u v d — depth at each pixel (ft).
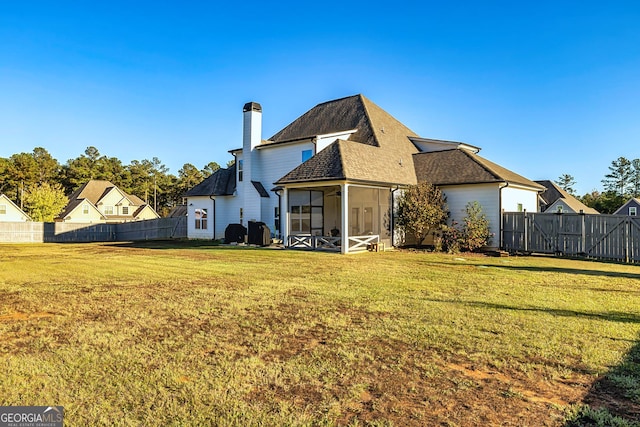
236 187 83.87
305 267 40.34
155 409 10.97
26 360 14.64
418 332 17.84
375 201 62.90
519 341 16.62
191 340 16.92
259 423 10.21
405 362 14.43
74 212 153.48
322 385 12.55
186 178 255.29
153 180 270.26
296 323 19.40
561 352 15.35
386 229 62.90
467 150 77.15
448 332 17.87
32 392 12.02
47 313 21.67
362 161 60.39
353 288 28.50
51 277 34.71
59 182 223.10
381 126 80.23
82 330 18.40
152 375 13.25
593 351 15.40
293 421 10.30
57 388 12.32
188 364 14.23
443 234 59.98
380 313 21.27
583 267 41.45
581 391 12.14
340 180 53.78
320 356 15.01
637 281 31.91
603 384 12.62
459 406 11.19
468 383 12.69
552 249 54.44
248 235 71.92
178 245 74.74
